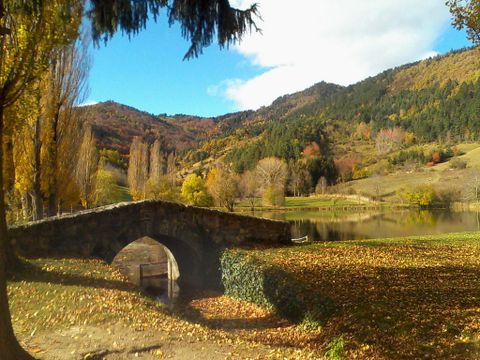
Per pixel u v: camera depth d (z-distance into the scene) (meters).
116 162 105.06
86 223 16.28
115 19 5.89
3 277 5.36
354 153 144.50
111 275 12.51
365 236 39.66
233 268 15.78
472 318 7.92
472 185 73.69
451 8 11.08
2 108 7.27
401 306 8.93
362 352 7.38
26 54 7.85
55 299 9.26
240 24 6.12
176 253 20.72
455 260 14.54
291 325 10.66
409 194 75.69
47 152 20.97
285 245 19.30
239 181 88.94
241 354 6.86
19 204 23.55
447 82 184.75
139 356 6.43
